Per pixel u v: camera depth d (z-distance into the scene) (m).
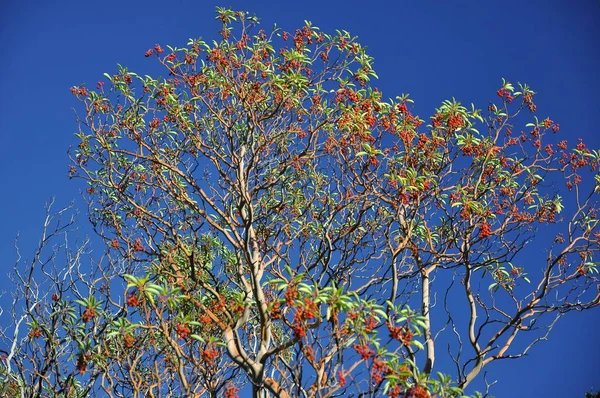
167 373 9.66
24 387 8.78
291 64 10.72
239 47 10.84
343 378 7.07
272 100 10.74
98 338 9.11
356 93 10.39
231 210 10.54
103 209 10.95
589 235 10.41
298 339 7.44
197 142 10.95
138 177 11.33
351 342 7.15
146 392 9.23
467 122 11.11
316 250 10.55
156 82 10.86
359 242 10.23
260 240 10.55
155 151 10.91
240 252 11.04
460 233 10.16
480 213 10.20
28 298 9.20
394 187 9.84
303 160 10.84
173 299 8.09
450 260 9.96
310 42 10.95
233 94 10.88
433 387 7.19
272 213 10.96
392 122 10.70
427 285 9.62
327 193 10.78
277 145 11.05
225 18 10.97
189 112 10.96
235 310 8.89
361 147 10.47
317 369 7.39
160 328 8.73
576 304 9.42
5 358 8.97
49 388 9.00
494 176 11.09
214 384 8.84
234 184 10.09
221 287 10.63
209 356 8.08
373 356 6.88
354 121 10.28
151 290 7.83
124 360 9.35
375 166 10.37
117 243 10.32
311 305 7.11
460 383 8.53
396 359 6.88
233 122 10.34
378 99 10.34
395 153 10.79
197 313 9.83
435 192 10.09
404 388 6.88
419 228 10.43
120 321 8.35
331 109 10.85
